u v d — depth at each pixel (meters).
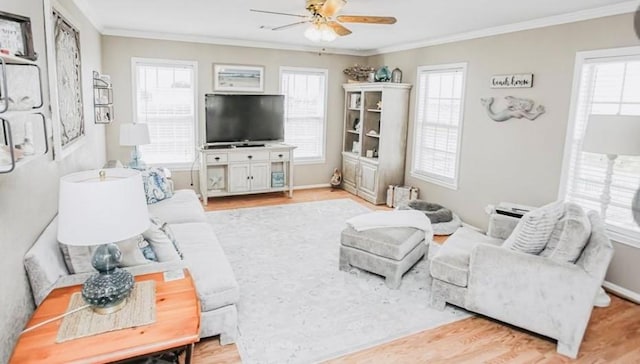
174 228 3.39
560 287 2.55
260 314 2.95
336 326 2.82
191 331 1.65
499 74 4.56
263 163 6.27
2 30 1.68
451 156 5.41
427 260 3.97
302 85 6.83
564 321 2.55
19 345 1.53
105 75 5.24
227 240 4.46
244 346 2.56
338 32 3.70
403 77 6.21
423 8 3.76
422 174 5.90
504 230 3.49
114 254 1.80
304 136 7.02
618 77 3.50
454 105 5.32
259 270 3.70
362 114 6.47
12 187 1.78
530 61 4.20
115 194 1.60
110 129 5.68
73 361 1.47
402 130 6.16
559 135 3.97
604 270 2.46
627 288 3.47
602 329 2.91
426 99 5.82
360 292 3.32
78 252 2.16
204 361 2.40
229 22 4.79
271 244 4.37
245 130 6.27
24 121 1.71
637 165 3.41
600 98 3.64
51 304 1.80
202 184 6.00
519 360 2.52
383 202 6.23
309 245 4.37
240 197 6.41
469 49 4.95
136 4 3.92
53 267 2.04
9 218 1.73
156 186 4.18
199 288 2.44
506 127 4.52
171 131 6.07
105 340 1.58
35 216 2.12
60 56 2.70
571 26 3.79
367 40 5.81
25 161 1.52
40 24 2.30
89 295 1.69
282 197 6.48
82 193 1.56
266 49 6.39
